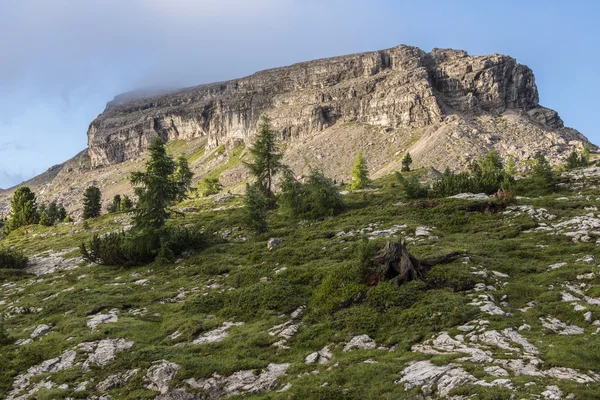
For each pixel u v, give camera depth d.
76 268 37.75
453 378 12.72
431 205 38.97
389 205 43.59
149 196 36.81
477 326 16.28
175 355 17.75
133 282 30.78
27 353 19.59
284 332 19.06
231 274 28.78
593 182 42.31
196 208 71.56
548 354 13.68
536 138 188.25
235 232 43.84
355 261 23.45
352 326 18.36
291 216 47.09
